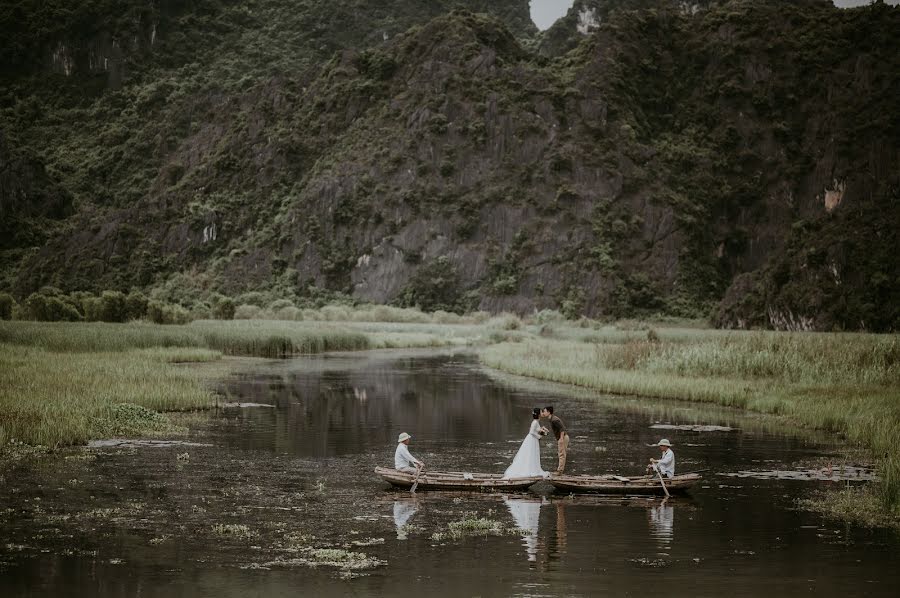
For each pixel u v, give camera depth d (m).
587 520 20.06
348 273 172.12
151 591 15.03
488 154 177.12
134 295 93.06
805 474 25.30
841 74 182.62
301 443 29.72
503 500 22.02
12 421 28.36
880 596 15.13
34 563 16.48
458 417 36.53
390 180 179.88
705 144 180.50
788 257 105.44
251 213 193.62
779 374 45.88
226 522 19.45
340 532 18.78
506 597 14.90
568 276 154.50
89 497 21.44
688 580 15.88
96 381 37.84
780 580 15.93
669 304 150.38
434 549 17.64
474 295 158.62
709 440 30.98
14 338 57.44
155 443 28.94
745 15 195.75
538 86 183.25
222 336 73.81
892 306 93.75
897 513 20.59
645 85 188.75
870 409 33.88
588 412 38.16
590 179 167.50
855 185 162.50
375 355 77.62
